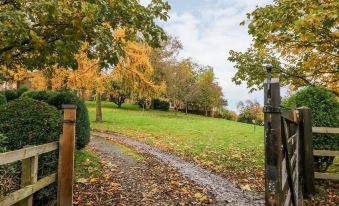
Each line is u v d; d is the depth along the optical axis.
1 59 8.41
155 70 39.16
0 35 7.20
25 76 18.89
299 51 10.12
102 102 62.84
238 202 6.66
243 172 9.30
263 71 11.15
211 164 10.49
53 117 5.85
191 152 12.96
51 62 8.94
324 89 8.12
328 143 7.56
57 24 7.73
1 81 11.16
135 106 58.22
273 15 9.09
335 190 7.13
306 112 6.90
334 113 7.79
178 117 38.75
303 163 6.86
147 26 8.53
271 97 3.26
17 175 4.93
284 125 3.85
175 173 9.21
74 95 10.24
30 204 4.21
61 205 4.70
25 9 7.20
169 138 17.84
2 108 5.92
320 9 7.34
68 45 7.77
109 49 8.70
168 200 6.79
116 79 24.16
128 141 16.30
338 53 9.41
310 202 6.56
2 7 7.06
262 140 17.23
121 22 8.80
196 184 8.05
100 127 22.58
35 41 7.14
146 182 8.17
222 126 27.20
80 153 10.66
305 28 7.71
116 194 7.09
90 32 8.07
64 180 4.72
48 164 5.56
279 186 3.20
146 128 23.03
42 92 11.17
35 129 5.70
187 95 45.81
